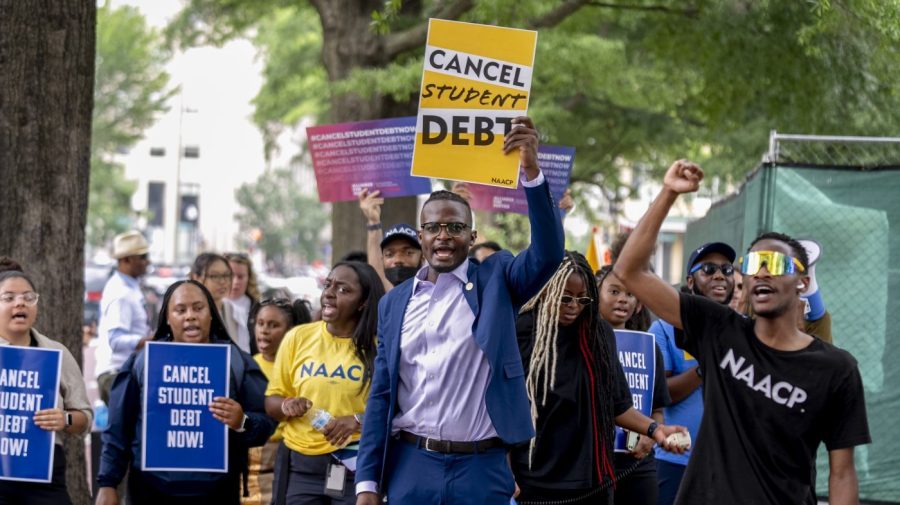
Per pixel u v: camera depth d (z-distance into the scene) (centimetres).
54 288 1215
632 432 987
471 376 786
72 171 1230
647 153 3481
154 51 6881
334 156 1415
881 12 1627
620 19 2644
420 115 854
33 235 1205
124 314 1475
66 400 994
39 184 1208
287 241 13050
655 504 1017
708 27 2158
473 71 853
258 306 1274
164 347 994
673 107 2970
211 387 995
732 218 1631
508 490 796
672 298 729
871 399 1327
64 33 1218
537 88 2811
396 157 1407
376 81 2052
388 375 811
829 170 1348
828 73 1997
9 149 1199
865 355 1333
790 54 2072
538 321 917
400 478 795
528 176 770
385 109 2309
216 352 1000
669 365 1084
